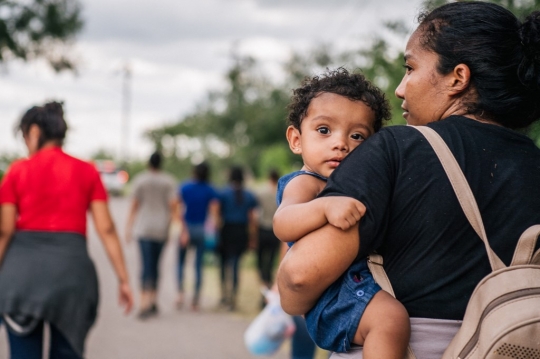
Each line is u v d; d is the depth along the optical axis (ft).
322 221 5.84
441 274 5.74
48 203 12.57
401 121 19.66
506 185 5.84
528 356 5.14
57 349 12.59
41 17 39.24
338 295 6.03
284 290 6.11
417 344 5.74
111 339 24.39
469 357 5.33
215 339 24.80
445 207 5.74
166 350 22.91
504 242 5.69
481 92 6.27
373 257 5.95
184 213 31.01
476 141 6.05
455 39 6.32
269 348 16.20
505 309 5.24
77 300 12.46
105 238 13.56
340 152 6.80
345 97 6.91
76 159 13.17
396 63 21.85
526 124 6.50
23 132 13.08
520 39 6.19
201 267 31.04
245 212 31.32
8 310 12.10
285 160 94.17
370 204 5.74
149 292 28.76
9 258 12.42
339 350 6.10
